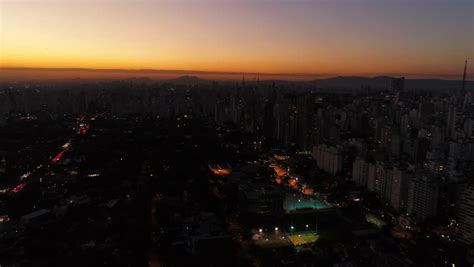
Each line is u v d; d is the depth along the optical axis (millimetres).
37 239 134875
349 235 145375
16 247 130375
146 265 122562
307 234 145375
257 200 166500
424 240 141375
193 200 176375
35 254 125000
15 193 183250
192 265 118625
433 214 162875
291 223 154125
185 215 157500
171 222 148875
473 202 137750
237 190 182125
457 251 133625
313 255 128500
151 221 153125
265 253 128000
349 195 193500
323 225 154250
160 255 127875
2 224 149750
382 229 153500
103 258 121875
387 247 136875
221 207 168125
